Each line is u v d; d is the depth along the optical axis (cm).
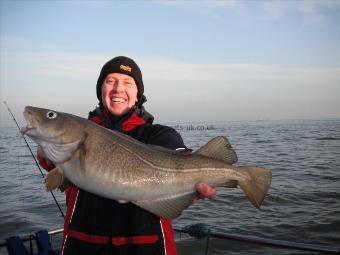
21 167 1961
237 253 690
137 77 351
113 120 344
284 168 1756
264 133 6228
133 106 351
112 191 284
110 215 290
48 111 302
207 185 294
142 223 288
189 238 759
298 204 1043
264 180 306
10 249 409
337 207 1000
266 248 712
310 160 2066
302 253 678
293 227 844
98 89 365
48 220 942
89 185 285
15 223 920
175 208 296
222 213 962
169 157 302
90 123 298
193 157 306
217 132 6969
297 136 4938
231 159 317
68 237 297
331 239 772
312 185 1302
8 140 5159
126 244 284
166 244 293
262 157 2281
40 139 298
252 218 916
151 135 330
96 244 286
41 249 417
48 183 288
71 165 288
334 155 2294
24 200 1156
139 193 289
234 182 308
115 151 289
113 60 346
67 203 315
